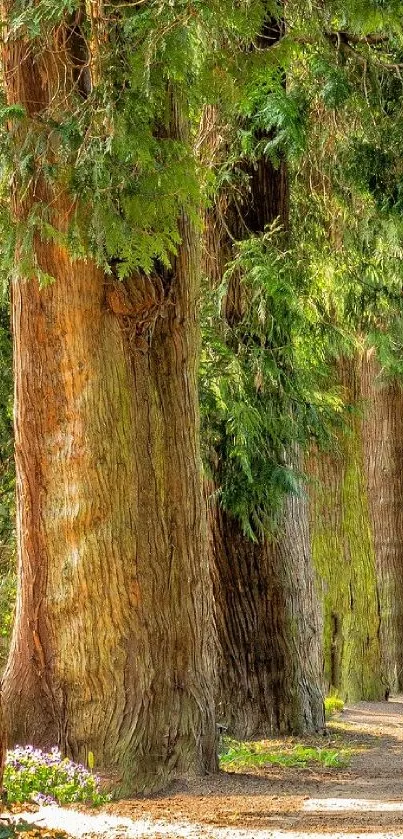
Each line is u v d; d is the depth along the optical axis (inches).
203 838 275.9
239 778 386.3
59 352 370.0
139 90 324.5
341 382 792.3
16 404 379.6
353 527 801.6
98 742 365.1
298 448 555.8
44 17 337.1
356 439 808.3
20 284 374.3
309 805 333.7
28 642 376.2
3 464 605.6
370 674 794.2
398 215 554.9
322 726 550.3
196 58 396.5
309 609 548.7
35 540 374.9
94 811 320.2
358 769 430.0
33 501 374.9
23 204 354.9
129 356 376.5
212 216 549.6
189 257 389.4
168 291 381.4
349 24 446.9
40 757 346.9
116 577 370.0
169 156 337.7
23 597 379.2
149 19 319.9
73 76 363.9
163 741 369.4
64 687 370.0
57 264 367.2
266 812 320.2
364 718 657.6
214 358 516.7
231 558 534.0
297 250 568.4
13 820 272.8
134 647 370.0
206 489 534.0
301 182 601.0
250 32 343.3
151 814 316.5
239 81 359.3
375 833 278.8
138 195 331.3
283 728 531.5
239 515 523.5
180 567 380.2
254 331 531.5
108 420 371.6
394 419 925.2
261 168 552.4
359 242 608.4
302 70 531.5
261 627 534.0
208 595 390.3
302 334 568.7
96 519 369.7
